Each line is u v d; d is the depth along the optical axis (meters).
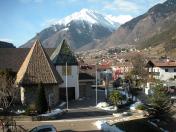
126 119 52.94
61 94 76.81
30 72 66.31
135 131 45.94
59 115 57.66
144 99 78.44
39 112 56.28
